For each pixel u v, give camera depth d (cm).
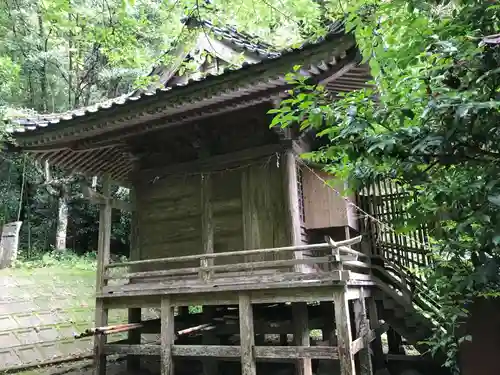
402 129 246
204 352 595
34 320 1018
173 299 638
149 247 802
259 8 584
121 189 1769
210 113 652
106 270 722
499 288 284
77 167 868
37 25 1677
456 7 309
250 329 563
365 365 610
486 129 220
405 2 289
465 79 243
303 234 716
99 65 1784
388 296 735
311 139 802
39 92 1878
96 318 705
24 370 806
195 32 687
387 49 310
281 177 695
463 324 354
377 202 814
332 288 522
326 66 534
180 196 791
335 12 523
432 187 252
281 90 584
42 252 1783
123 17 608
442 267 306
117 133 727
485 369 319
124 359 945
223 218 738
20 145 732
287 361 679
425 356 755
